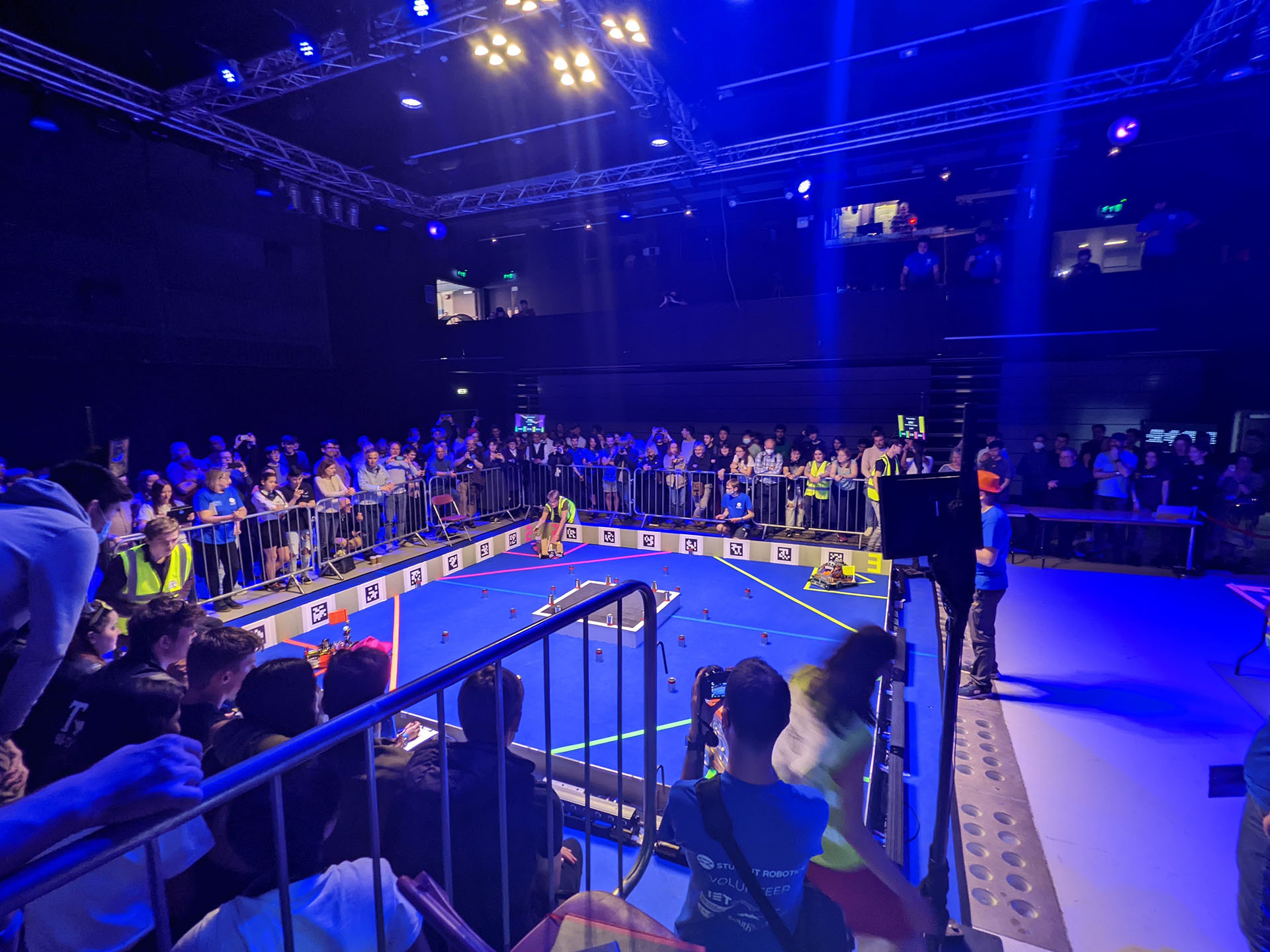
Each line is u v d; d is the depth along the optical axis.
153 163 11.73
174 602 2.85
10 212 9.84
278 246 14.14
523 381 18.94
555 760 5.55
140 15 8.52
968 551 1.78
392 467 11.98
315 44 8.73
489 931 2.23
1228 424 11.57
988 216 14.09
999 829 4.04
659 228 17.16
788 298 14.20
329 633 9.10
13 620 1.81
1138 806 4.31
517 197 16.06
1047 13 9.87
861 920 2.39
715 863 1.92
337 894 1.57
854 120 12.52
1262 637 6.30
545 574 11.81
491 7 8.41
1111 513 10.17
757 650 8.25
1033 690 6.09
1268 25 7.96
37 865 0.86
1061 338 12.16
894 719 4.34
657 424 17.52
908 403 14.83
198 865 1.81
